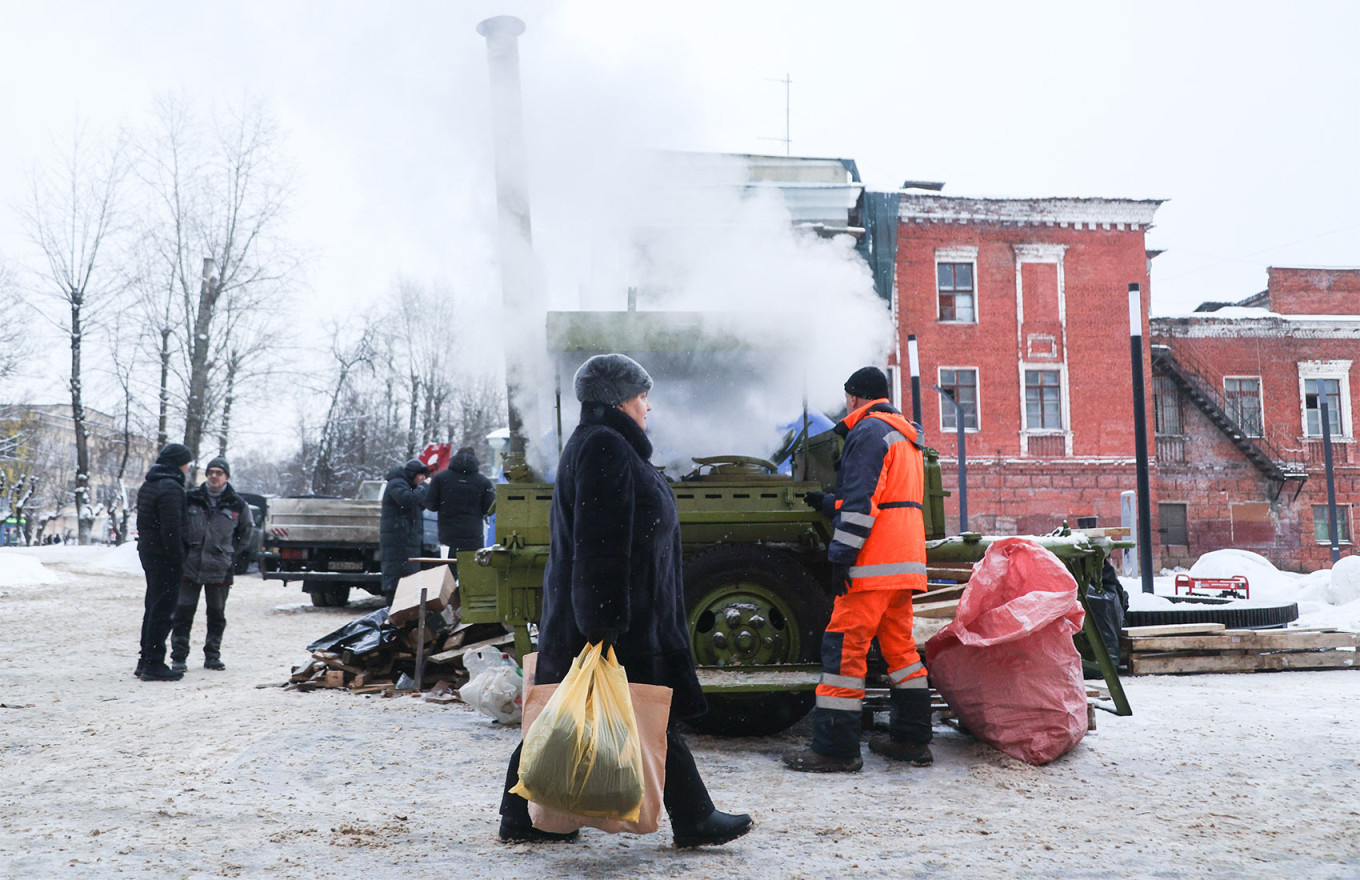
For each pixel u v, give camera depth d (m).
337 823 3.41
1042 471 28.22
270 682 6.91
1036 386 28.47
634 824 2.90
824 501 4.51
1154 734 5.01
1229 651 8.20
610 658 2.91
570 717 2.78
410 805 3.67
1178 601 10.41
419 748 4.70
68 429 68.81
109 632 10.55
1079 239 28.72
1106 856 3.08
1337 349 30.91
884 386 4.64
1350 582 12.09
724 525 5.01
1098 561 5.15
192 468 31.97
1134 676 7.94
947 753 4.59
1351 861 3.04
